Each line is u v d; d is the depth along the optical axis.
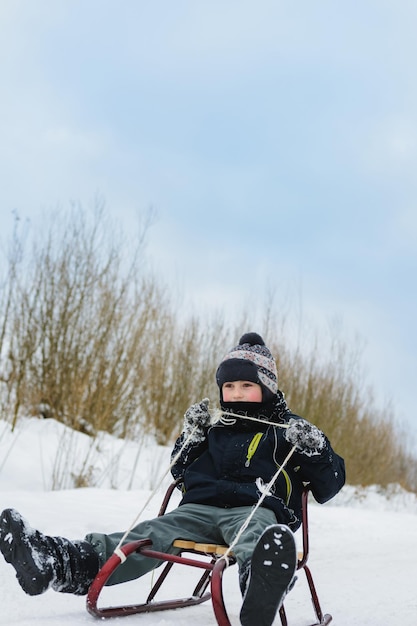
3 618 3.36
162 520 3.29
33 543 2.98
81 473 8.99
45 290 11.71
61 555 3.07
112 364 11.80
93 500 7.22
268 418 3.61
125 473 10.01
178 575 4.71
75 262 11.98
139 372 12.35
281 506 3.32
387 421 20.70
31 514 6.04
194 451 3.65
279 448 3.47
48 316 11.65
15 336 11.39
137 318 12.39
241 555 2.93
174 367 13.12
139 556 3.22
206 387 13.07
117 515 6.47
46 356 11.71
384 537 7.50
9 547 2.97
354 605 4.09
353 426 16.98
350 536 7.49
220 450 3.50
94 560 3.15
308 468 3.42
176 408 12.77
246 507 3.29
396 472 22.23
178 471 3.67
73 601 3.73
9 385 10.99
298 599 4.25
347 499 15.92
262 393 3.63
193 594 3.85
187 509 3.36
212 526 3.31
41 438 10.28
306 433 3.32
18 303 11.52
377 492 19.34
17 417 10.86
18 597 3.74
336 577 5.02
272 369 3.70
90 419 11.40
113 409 11.74
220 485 3.37
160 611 3.56
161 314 13.09
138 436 12.19
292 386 14.45
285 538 2.65
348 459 16.55
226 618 2.85
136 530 3.26
